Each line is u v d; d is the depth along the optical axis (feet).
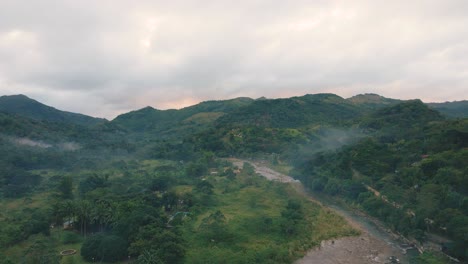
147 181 536.42
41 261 254.27
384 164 474.90
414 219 319.88
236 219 357.20
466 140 460.96
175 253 259.39
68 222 352.08
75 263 267.39
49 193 492.54
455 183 347.97
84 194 453.17
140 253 263.08
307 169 556.10
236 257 266.16
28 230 315.37
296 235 326.24
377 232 348.79
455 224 278.26
